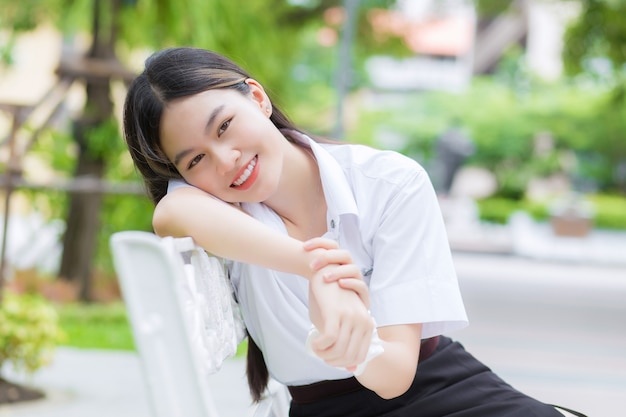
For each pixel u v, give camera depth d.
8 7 10.95
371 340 1.57
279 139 1.92
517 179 32.22
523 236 25.94
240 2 10.76
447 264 1.94
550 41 33.50
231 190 1.86
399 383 1.79
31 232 11.39
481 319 11.21
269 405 2.22
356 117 32.66
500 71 33.09
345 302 1.52
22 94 19.72
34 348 6.05
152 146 1.87
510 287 15.61
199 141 1.82
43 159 11.18
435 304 1.88
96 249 11.07
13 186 8.83
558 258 24.17
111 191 9.57
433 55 35.09
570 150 32.62
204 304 1.64
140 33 10.56
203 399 1.35
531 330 10.49
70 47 13.17
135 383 6.63
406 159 2.04
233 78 1.88
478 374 2.10
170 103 1.81
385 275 1.92
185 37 10.35
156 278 1.35
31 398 5.96
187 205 1.74
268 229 1.69
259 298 2.00
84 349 7.98
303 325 1.99
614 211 30.05
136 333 1.33
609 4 15.76
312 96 27.06
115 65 10.04
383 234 1.97
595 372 7.87
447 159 32.75
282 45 16.70
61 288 10.41
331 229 2.01
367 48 19.84
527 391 6.91
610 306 13.31
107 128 10.28
